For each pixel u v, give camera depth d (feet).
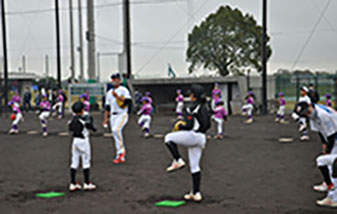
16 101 48.06
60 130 51.16
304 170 24.53
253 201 17.78
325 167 16.89
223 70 122.72
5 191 19.92
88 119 19.93
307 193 19.12
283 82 78.07
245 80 76.95
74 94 84.17
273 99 78.95
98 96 86.69
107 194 19.24
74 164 19.93
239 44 118.73
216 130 49.67
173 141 17.88
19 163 27.86
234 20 119.75
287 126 54.24
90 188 20.08
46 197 18.71
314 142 38.01
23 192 19.71
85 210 16.56
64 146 36.65
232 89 79.46
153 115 77.56
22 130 51.60
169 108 88.07
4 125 59.21
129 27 87.97
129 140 40.68
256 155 30.53
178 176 23.27
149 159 29.25
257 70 121.49
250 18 121.49
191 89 18.08
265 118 67.36
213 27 121.80
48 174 24.03
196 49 124.98
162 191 19.77
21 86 117.50
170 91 88.99
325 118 17.21
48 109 45.34
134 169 25.48
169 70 85.81
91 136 44.32
